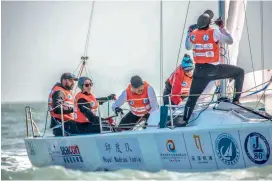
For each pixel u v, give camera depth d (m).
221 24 37.19
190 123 37.22
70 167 41.12
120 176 37.12
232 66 36.78
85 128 41.78
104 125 41.34
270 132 33.38
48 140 42.12
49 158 42.28
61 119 42.28
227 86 40.16
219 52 38.12
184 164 36.28
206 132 35.19
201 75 37.03
